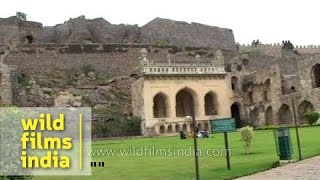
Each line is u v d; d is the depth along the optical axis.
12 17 67.56
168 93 51.84
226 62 66.31
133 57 66.31
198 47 71.38
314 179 13.21
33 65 60.88
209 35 77.94
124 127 51.50
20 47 60.84
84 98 56.94
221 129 17.00
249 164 17.78
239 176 15.03
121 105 58.34
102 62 64.62
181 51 69.75
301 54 73.88
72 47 63.44
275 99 56.47
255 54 70.94
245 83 63.28
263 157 19.92
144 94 50.50
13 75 54.50
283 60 70.94
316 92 51.47
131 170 17.84
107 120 53.22
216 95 55.00
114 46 65.88
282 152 17.69
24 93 55.19
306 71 53.44
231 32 81.38
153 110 52.22
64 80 60.97
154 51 67.81
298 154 19.84
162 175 16.09
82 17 73.44
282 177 14.01
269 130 44.19
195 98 53.59
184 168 17.67
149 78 50.97
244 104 61.19
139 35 76.88
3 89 51.66
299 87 56.38
